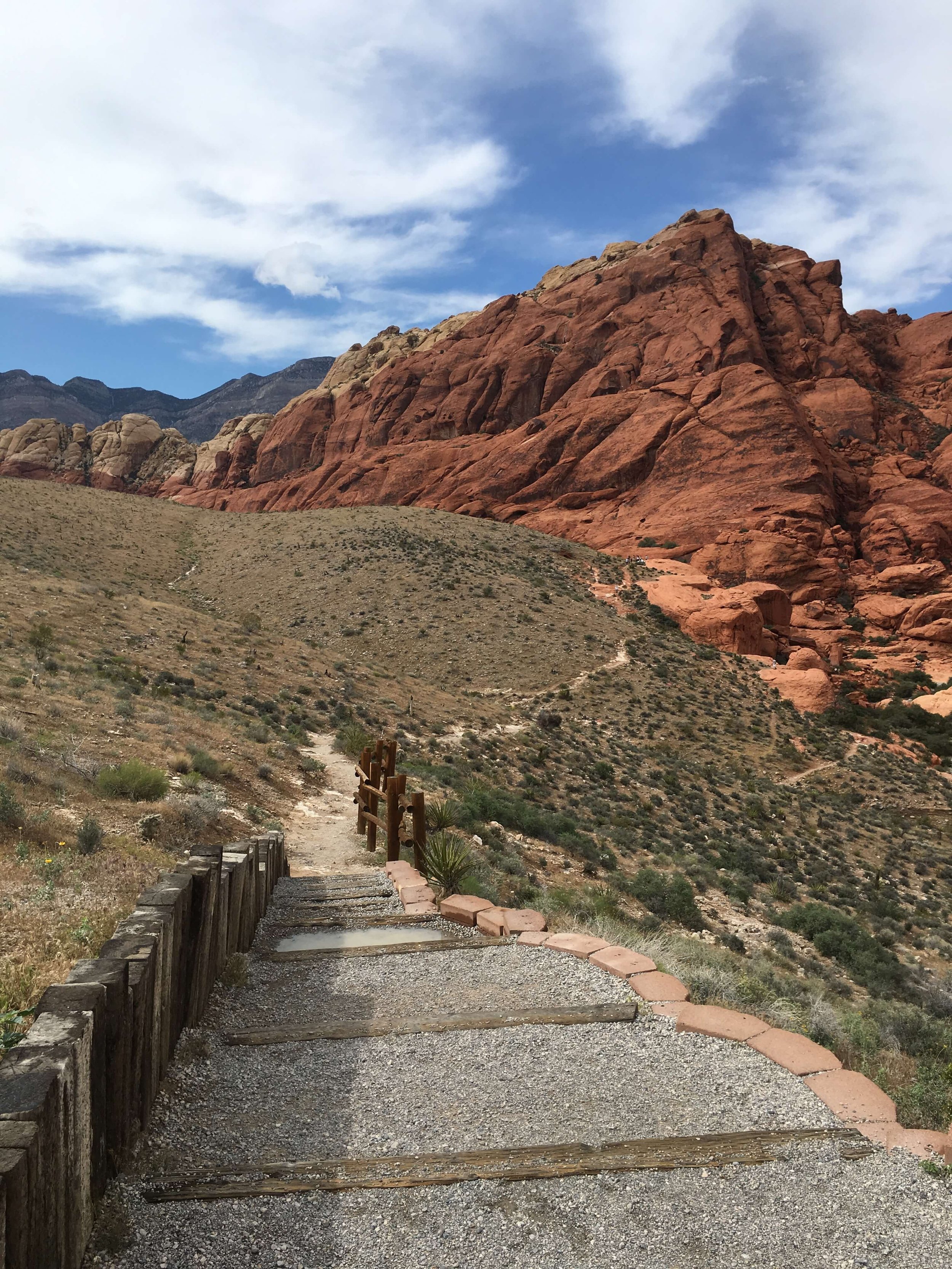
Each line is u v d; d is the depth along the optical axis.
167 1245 3.00
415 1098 4.25
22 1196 2.25
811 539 79.06
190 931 5.13
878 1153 3.64
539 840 22.20
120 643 33.97
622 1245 3.04
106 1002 3.35
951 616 72.06
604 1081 4.40
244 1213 3.20
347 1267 2.92
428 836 13.84
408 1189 3.37
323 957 6.94
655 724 48.69
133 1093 3.66
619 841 25.84
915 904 29.08
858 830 37.91
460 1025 5.22
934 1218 3.19
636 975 5.97
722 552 78.50
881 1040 8.47
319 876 11.66
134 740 17.39
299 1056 4.84
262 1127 3.96
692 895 19.95
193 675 31.78
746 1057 4.66
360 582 66.81
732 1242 3.05
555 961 6.62
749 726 51.09
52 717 17.31
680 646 61.28
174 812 12.34
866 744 52.38
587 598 68.25
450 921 8.38
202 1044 4.88
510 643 57.09
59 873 7.37
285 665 39.69
